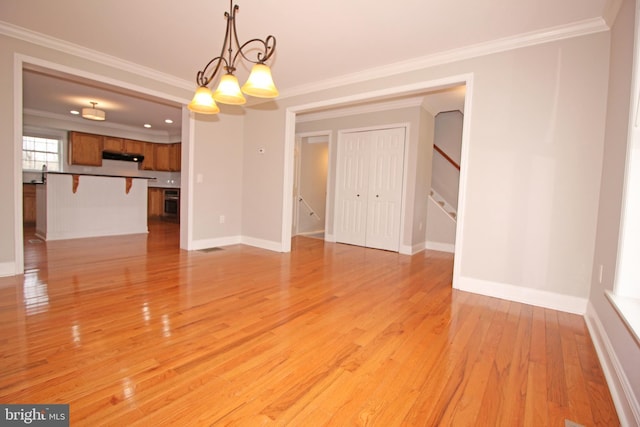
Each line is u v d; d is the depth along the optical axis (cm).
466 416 134
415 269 392
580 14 238
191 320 222
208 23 273
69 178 500
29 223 635
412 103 486
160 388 146
